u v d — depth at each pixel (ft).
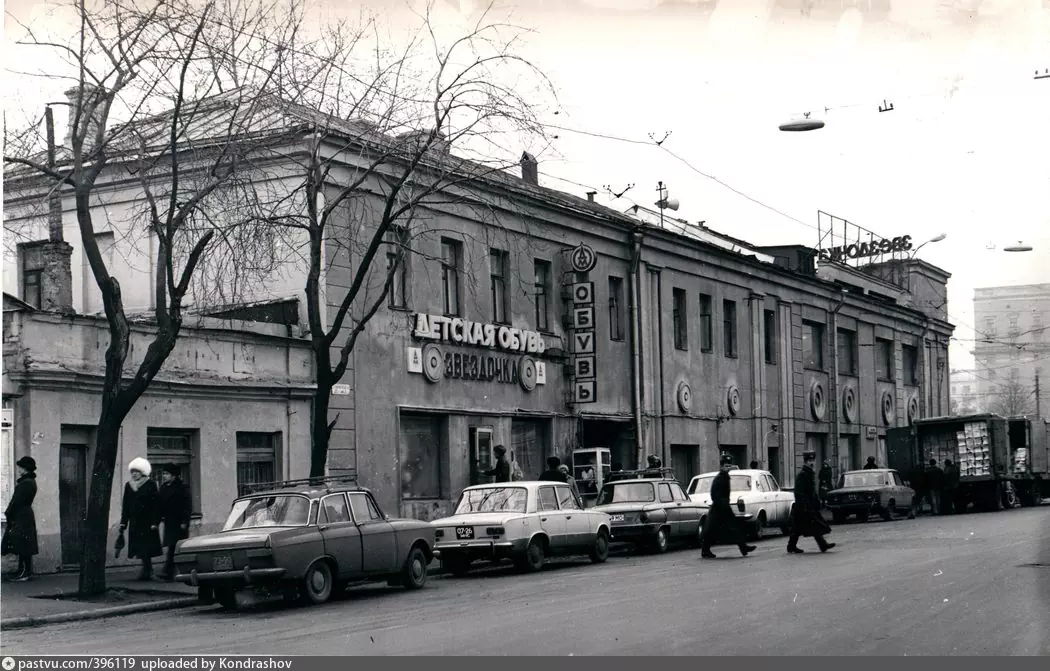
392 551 57.57
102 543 56.18
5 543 60.29
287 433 79.71
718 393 135.23
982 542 80.94
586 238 114.11
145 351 70.69
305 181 76.18
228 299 83.87
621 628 38.81
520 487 71.00
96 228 88.74
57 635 44.96
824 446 164.04
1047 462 171.94
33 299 84.74
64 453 67.00
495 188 97.60
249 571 50.78
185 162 76.95
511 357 102.22
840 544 84.07
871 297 178.60
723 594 49.37
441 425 94.38
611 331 118.11
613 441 117.91
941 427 148.66
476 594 54.49
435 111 68.44
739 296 142.00
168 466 63.87
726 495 74.23
